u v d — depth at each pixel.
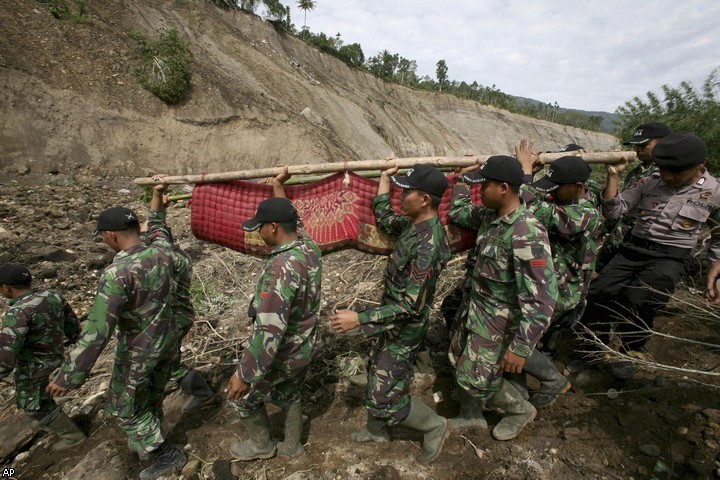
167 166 15.05
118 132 14.00
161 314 2.55
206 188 3.15
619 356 2.55
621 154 2.63
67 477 2.63
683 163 2.59
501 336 2.34
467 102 68.56
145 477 2.58
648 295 2.83
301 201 3.13
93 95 13.83
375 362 2.49
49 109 12.53
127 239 2.56
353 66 54.38
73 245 6.46
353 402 3.17
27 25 13.73
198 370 3.77
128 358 2.48
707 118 6.07
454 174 2.98
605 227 3.32
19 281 3.00
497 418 2.85
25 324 2.87
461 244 3.05
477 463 2.45
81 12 15.77
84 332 2.27
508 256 2.25
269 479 2.49
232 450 2.62
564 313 2.85
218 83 18.58
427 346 3.78
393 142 39.34
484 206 2.50
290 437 2.61
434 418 2.45
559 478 2.28
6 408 3.64
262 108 19.25
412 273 2.31
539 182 2.56
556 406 2.85
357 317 2.29
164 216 3.27
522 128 71.62
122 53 15.64
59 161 12.13
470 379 2.40
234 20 35.91
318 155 19.86
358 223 2.95
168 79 15.91
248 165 17.67
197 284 5.57
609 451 2.41
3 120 11.56
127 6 20.27
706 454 2.24
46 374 3.02
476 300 2.46
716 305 2.61
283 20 46.22
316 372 3.62
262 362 2.15
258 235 3.12
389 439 2.72
